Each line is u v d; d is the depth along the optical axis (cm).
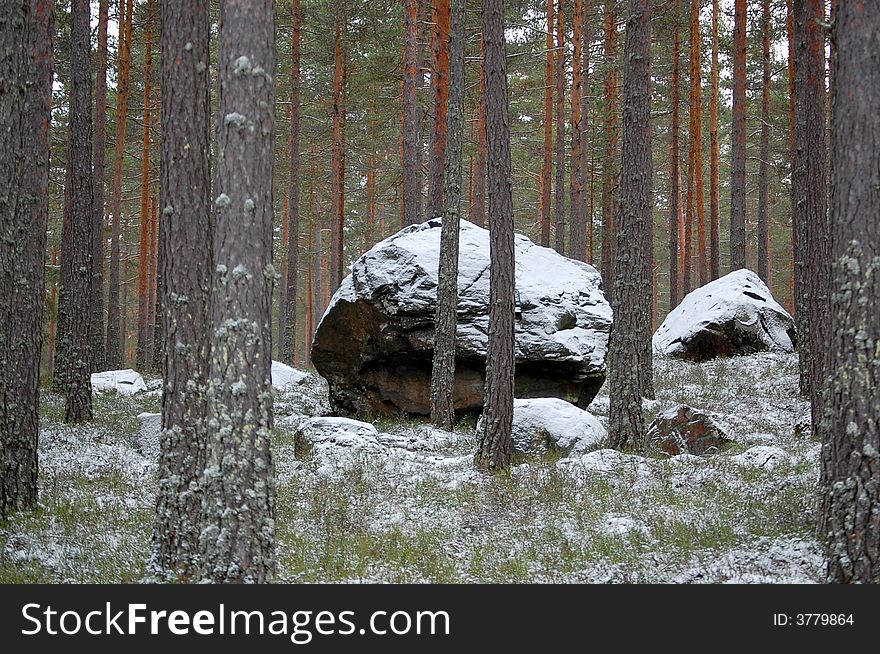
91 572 842
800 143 1619
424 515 1032
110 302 2880
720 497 1058
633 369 1388
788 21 2319
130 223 4612
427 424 1669
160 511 816
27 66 1034
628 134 1423
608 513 1012
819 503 847
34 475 1078
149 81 2806
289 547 911
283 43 3381
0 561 880
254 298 708
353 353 1798
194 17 841
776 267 5000
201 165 843
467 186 4653
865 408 684
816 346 1441
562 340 1684
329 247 5456
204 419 828
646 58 1427
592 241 4031
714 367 2367
